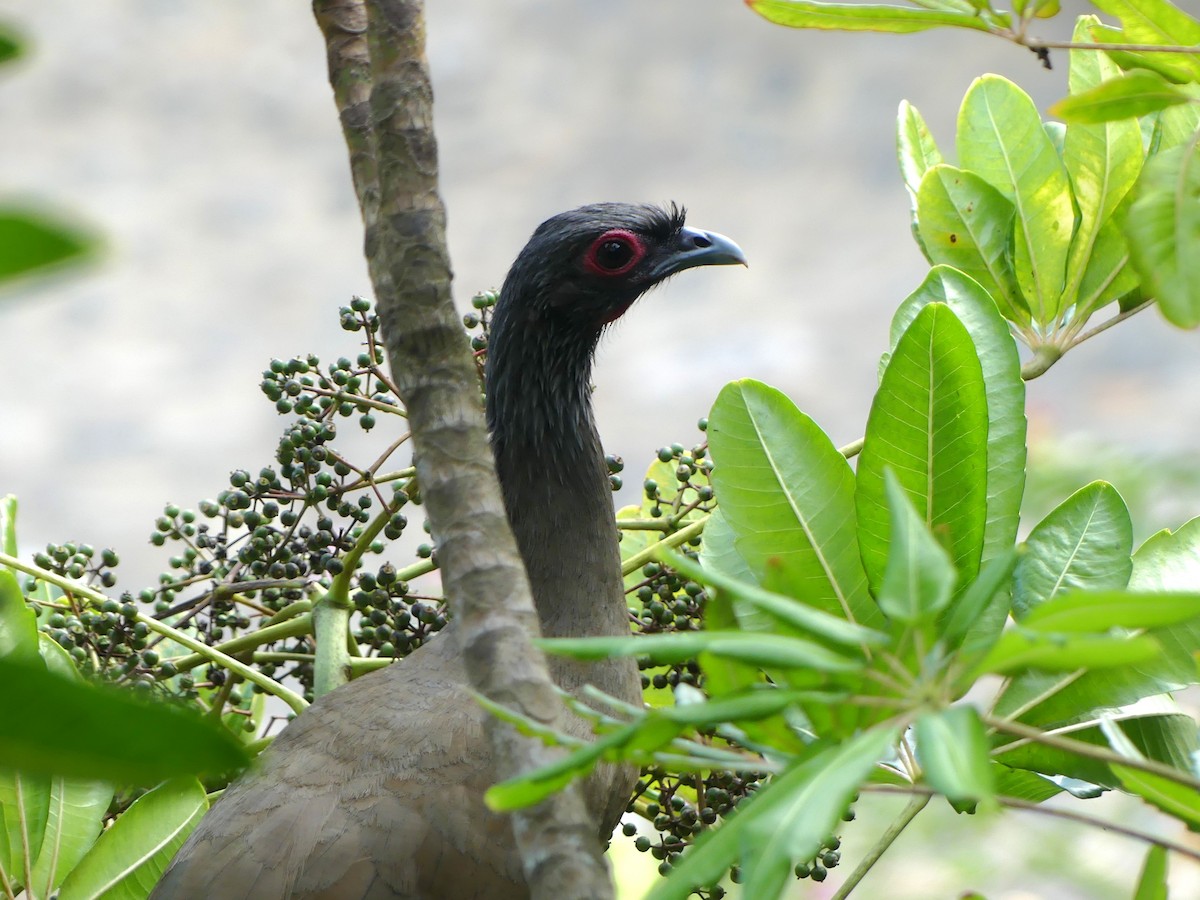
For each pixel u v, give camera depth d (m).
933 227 6.90
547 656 7.03
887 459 4.96
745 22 41.91
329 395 7.01
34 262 1.86
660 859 6.63
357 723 6.80
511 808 3.17
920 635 3.24
